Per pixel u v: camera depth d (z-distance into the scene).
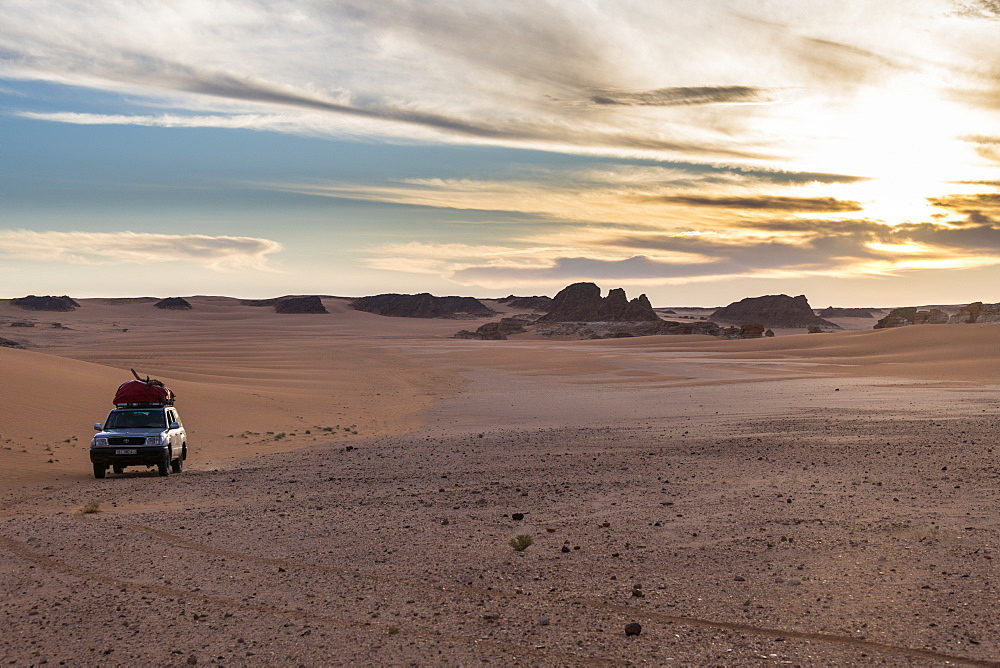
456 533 12.70
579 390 62.66
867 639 7.58
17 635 8.22
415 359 123.69
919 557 10.20
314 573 10.45
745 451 22.84
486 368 98.62
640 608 8.72
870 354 107.19
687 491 16.22
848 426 29.22
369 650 7.70
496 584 9.78
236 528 13.36
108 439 21.98
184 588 9.84
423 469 21.48
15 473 22.47
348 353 146.62
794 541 11.38
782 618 8.23
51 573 10.59
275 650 7.73
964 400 41.59
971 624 7.81
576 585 9.66
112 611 8.94
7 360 45.72
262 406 47.88
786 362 97.81
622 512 14.20
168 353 150.12
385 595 9.42
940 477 16.98
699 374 77.81
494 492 16.91
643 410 42.69
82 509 15.60
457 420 41.28
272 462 25.11
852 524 12.34
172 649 7.79
